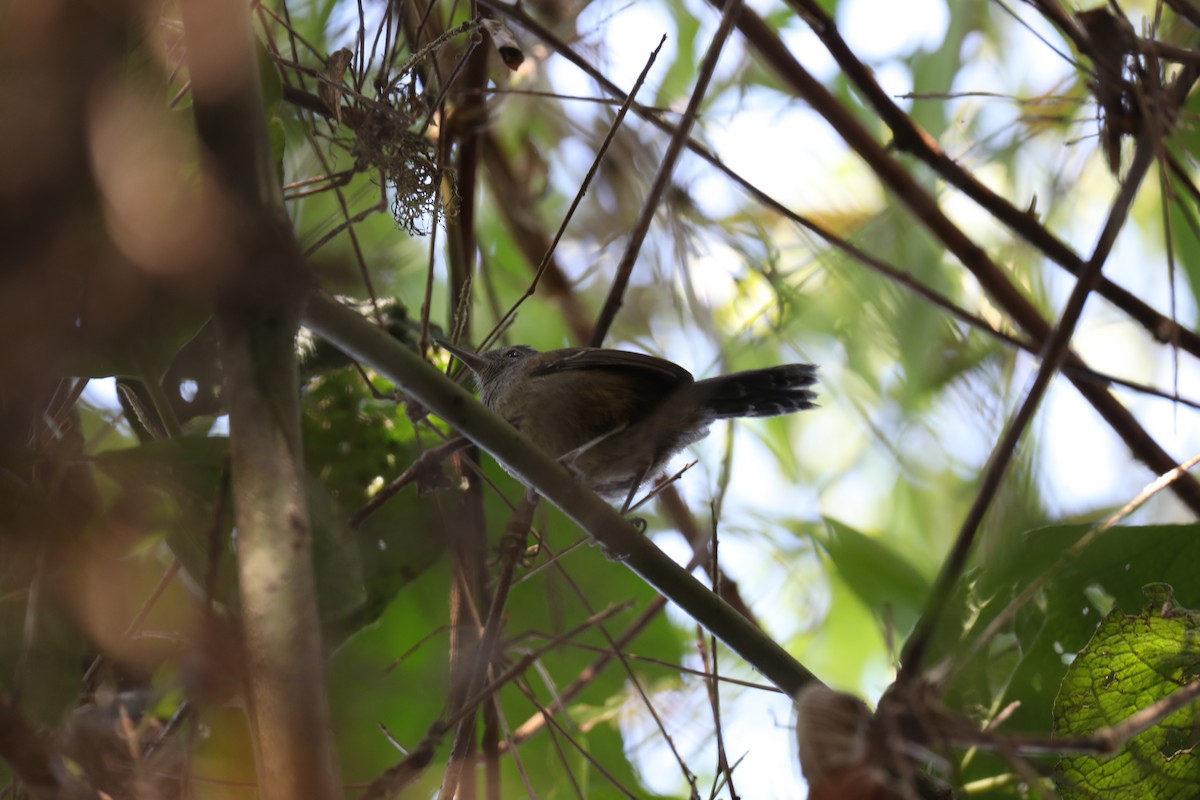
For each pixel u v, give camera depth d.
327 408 8.41
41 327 4.57
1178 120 8.31
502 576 7.13
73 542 5.55
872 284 11.41
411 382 5.75
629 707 9.98
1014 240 11.47
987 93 8.88
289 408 4.48
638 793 9.85
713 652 7.18
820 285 11.70
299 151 9.56
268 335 4.55
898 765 4.57
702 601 6.59
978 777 7.88
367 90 8.35
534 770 9.90
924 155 9.39
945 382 11.16
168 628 6.56
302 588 4.19
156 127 4.88
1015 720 7.81
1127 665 6.87
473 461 8.24
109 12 4.31
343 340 5.50
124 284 4.73
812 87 9.73
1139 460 9.30
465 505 8.07
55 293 4.54
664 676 10.23
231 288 4.51
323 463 8.22
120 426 8.29
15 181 4.22
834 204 11.94
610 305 9.07
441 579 9.65
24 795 5.73
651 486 10.00
